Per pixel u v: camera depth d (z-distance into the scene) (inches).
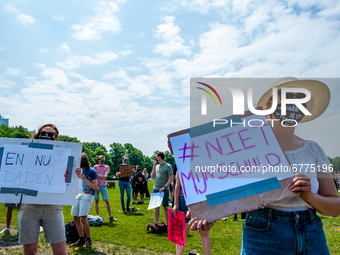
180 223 123.5
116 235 230.1
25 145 118.2
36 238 113.7
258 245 63.4
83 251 184.5
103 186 299.7
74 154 122.0
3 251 178.9
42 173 116.0
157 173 249.3
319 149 62.9
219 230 253.6
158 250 190.1
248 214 68.0
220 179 63.8
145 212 376.8
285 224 61.1
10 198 110.5
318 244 60.5
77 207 194.9
